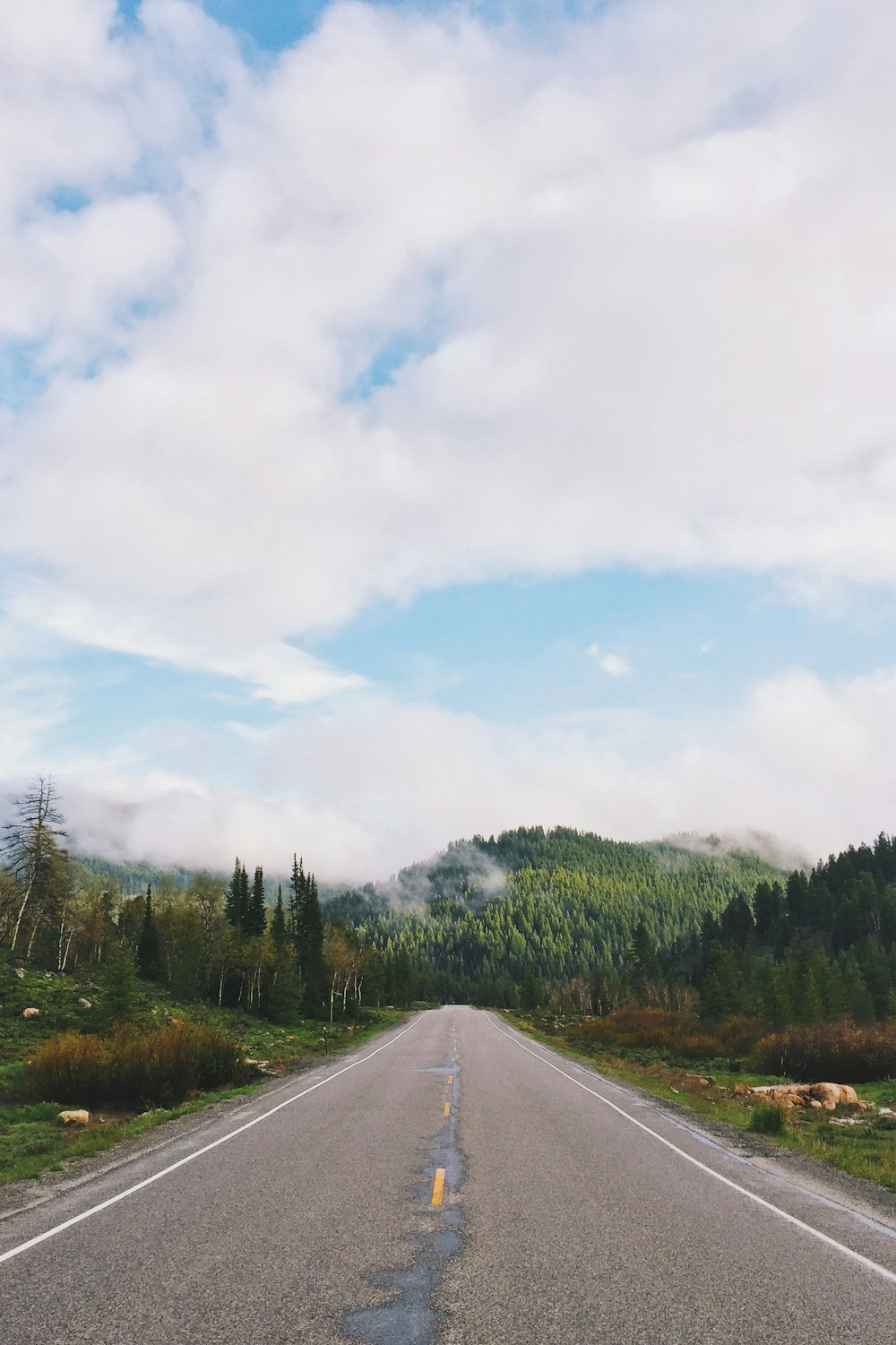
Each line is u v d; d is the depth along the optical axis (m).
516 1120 16.11
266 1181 10.36
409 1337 5.32
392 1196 9.47
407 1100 19.16
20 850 50.50
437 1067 28.58
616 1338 5.33
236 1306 5.89
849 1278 6.67
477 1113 17.05
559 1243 7.59
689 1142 14.08
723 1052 43.28
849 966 109.06
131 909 83.75
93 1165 11.98
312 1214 8.63
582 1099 20.28
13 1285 6.39
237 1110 17.81
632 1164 11.77
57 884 53.16
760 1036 45.47
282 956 67.00
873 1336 5.43
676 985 111.50
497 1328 5.48
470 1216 8.58
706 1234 7.98
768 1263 7.05
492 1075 25.97
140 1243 7.57
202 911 69.31
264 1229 8.02
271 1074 27.14
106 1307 5.87
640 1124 16.12
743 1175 11.26
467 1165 11.46
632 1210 8.95
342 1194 9.56
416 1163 11.57
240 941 66.19
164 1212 8.75
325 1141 13.49
